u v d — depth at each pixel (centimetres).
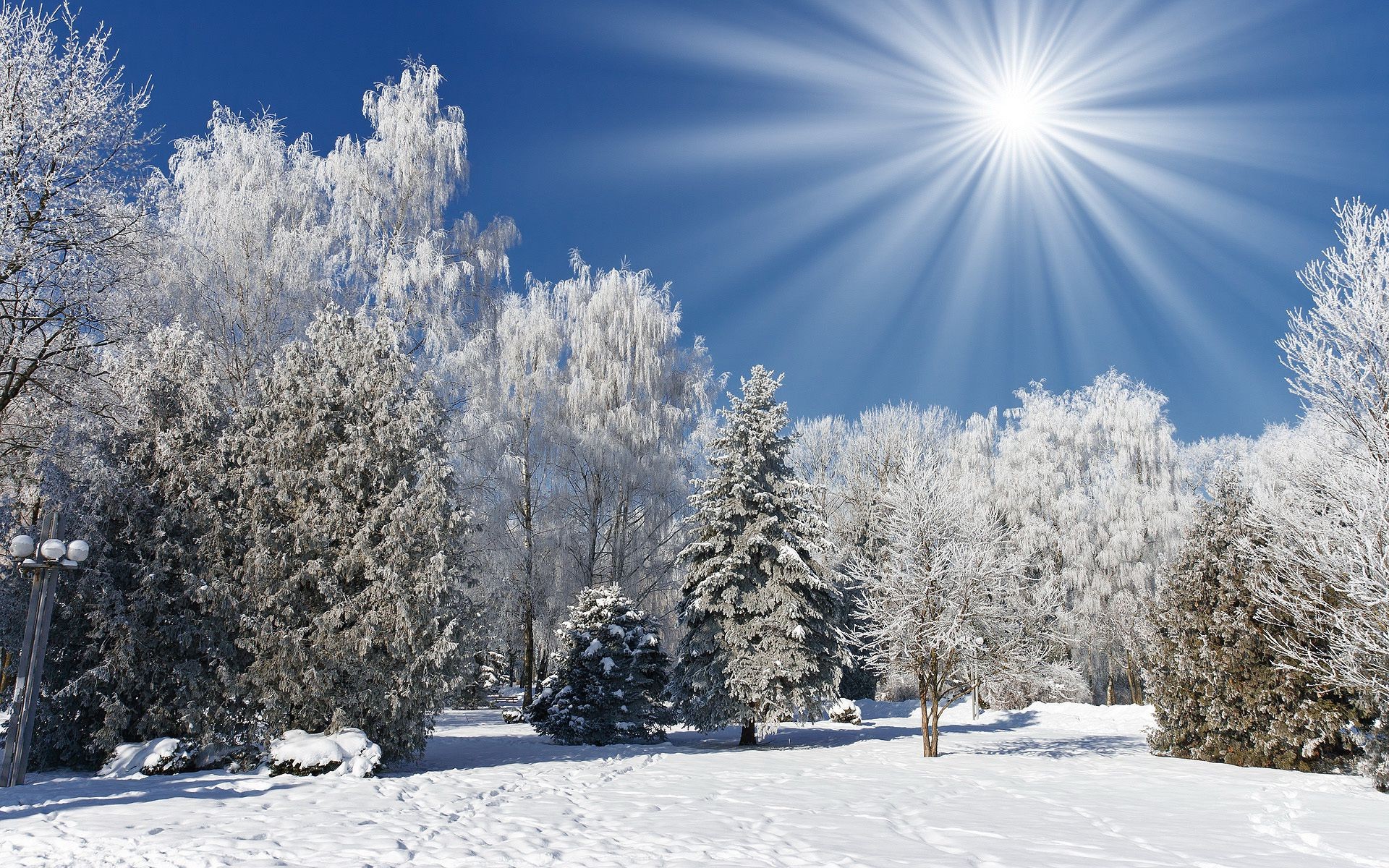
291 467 1405
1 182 1382
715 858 724
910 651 1812
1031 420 4069
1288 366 1473
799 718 2942
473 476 2355
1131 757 1825
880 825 924
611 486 2781
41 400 1580
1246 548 1664
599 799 1079
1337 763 1568
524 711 2772
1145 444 3850
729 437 2286
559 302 3036
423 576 1347
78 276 1477
